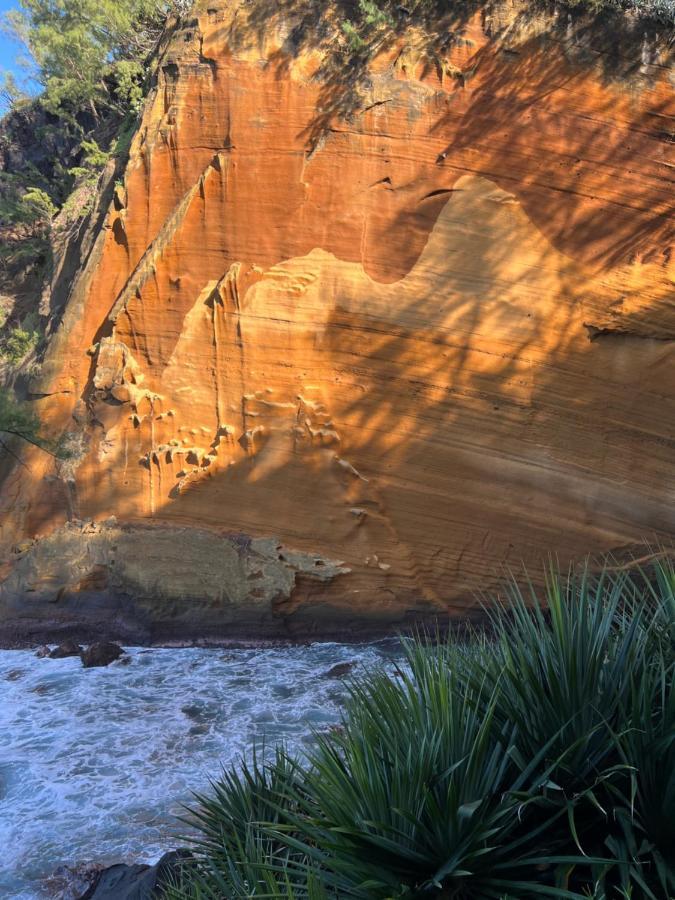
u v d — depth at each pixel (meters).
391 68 11.51
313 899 2.63
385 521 11.32
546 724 3.17
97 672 10.53
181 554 11.83
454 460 11.09
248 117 12.02
